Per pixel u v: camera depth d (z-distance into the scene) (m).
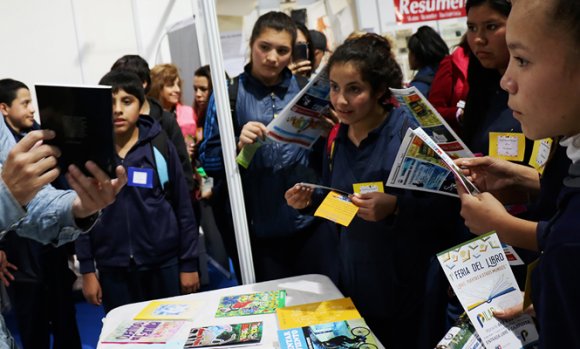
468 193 1.02
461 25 2.96
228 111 1.50
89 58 4.02
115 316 1.31
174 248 2.08
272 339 1.10
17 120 2.63
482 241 0.94
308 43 2.36
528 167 1.18
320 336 1.08
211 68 1.49
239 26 2.53
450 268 0.92
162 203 2.04
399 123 1.43
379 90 1.40
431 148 1.04
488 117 1.41
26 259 2.32
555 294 0.63
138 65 2.84
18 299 2.37
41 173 0.84
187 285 2.09
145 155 2.01
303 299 1.31
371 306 1.51
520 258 1.26
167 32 4.23
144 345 1.12
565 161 0.90
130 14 4.14
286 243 1.98
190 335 1.15
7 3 3.73
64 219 0.98
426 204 1.36
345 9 2.75
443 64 2.50
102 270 2.04
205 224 3.52
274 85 1.97
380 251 1.45
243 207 1.54
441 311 1.42
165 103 3.62
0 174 0.84
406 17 2.87
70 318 2.51
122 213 1.99
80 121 0.87
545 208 0.96
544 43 0.61
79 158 0.90
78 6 3.94
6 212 0.83
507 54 1.32
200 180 3.19
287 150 1.90
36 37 3.85
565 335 0.63
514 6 0.65
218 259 3.54
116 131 1.96
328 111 1.63
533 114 0.66
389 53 1.44
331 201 1.32
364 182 1.44
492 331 0.89
